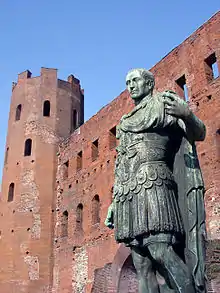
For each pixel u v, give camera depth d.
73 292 28.58
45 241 32.81
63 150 35.94
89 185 30.36
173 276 4.20
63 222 32.78
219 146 19.36
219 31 21.23
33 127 37.09
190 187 4.61
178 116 4.53
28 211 33.81
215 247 13.43
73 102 40.06
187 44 23.14
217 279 12.86
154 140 4.80
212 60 21.83
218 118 19.62
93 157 31.30
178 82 23.41
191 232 4.47
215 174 18.69
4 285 31.75
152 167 4.65
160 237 4.36
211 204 18.34
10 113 39.84
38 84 39.06
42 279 31.44
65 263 30.61
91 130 32.22
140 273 4.70
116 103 29.73
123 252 18.59
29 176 35.16
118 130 5.23
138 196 4.55
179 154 4.88
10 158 37.00
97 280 21.03
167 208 4.45
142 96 5.19
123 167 4.88
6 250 33.00
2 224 34.47
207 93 20.73
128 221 4.58
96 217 28.98
